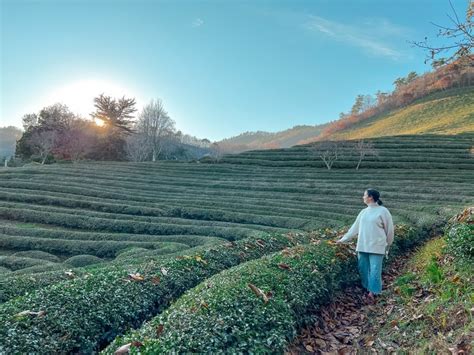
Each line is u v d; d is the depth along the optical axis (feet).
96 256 49.80
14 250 52.60
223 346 13.44
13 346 14.08
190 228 59.52
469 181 101.30
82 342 16.34
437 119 251.19
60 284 19.58
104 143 205.77
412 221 55.26
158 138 233.55
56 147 191.62
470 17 16.17
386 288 24.76
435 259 24.23
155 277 22.25
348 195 92.07
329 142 161.79
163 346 12.88
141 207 74.90
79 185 96.58
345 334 18.51
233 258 29.25
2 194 80.43
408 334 15.78
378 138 186.91
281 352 14.44
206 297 16.28
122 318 18.56
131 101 252.21
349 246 28.14
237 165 151.33
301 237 38.70
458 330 14.05
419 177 111.34
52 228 64.90
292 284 19.35
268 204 80.28
